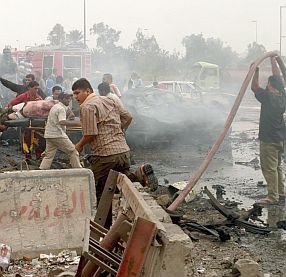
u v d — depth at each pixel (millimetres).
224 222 7121
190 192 8266
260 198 9047
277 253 6172
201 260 5766
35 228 5723
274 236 6824
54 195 5852
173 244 3691
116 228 4379
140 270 3652
